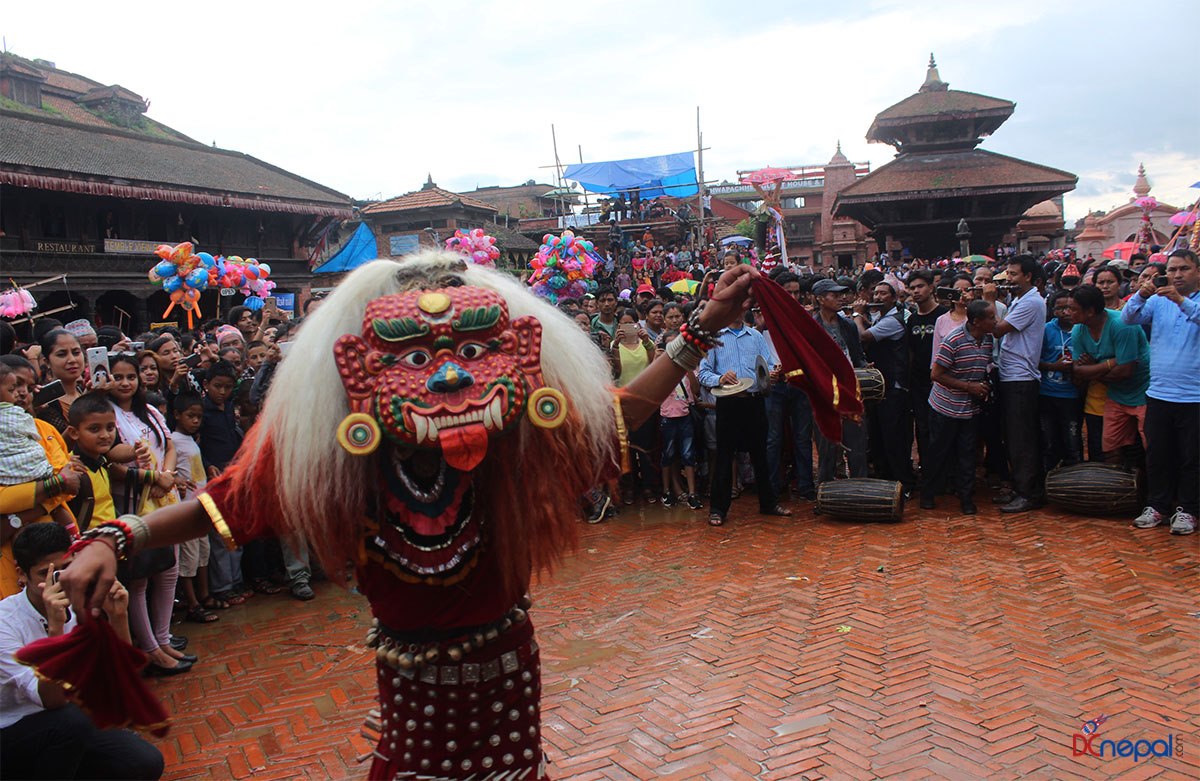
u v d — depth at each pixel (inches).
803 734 147.3
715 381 283.0
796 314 91.5
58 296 900.0
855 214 1456.7
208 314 1025.5
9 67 1433.3
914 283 299.6
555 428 74.7
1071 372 278.4
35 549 119.5
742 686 167.0
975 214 1364.4
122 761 124.2
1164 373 241.9
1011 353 276.5
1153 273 257.6
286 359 74.6
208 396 238.4
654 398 86.0
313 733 159.8
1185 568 213.9
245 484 72.6
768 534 275.7
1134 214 1491.1
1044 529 257.4
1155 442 246.2
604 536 285.1
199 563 229.0
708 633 195.3
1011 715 149.1
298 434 70.6
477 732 79.3
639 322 348.2
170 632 216.7
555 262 467.5
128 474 189.9
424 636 77.6
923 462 300.7
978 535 256.8
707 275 92.4
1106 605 195.0
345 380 69.3
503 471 74.9
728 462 289.9
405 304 71.0
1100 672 163.0
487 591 78.1
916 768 134.6
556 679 175.5
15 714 120.3
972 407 279.1
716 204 1309.1
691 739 147.6
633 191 1279.5
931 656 174.6
